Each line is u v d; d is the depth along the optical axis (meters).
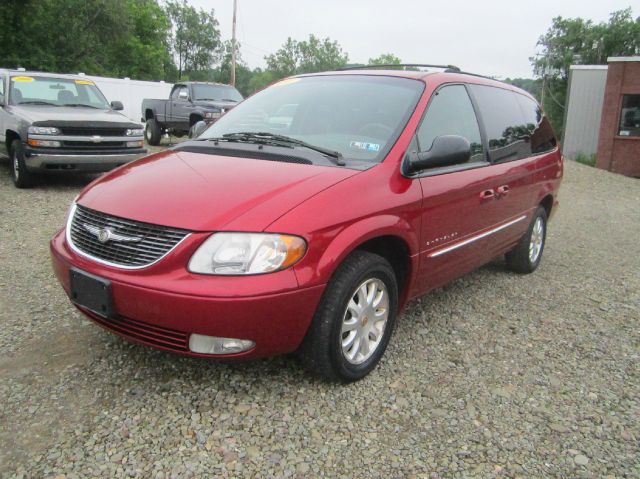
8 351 3.34
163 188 2.97
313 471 2.46
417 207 3.32
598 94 22.58
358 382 3.21
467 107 4.16
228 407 2.87
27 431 2.61
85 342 3.49
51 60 31.31
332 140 3.54
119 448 2.53
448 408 3.01
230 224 2.64
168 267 2.64
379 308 3.29
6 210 6.96
